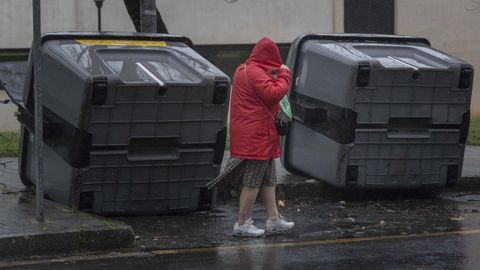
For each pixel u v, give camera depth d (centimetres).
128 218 929
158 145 899
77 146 855
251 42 2258
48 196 938
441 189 1141
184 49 970
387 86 1001
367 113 1004
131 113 864
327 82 1023
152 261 721
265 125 812
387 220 937
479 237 833
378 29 2320
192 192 936
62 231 748
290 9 2269
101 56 907
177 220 926
